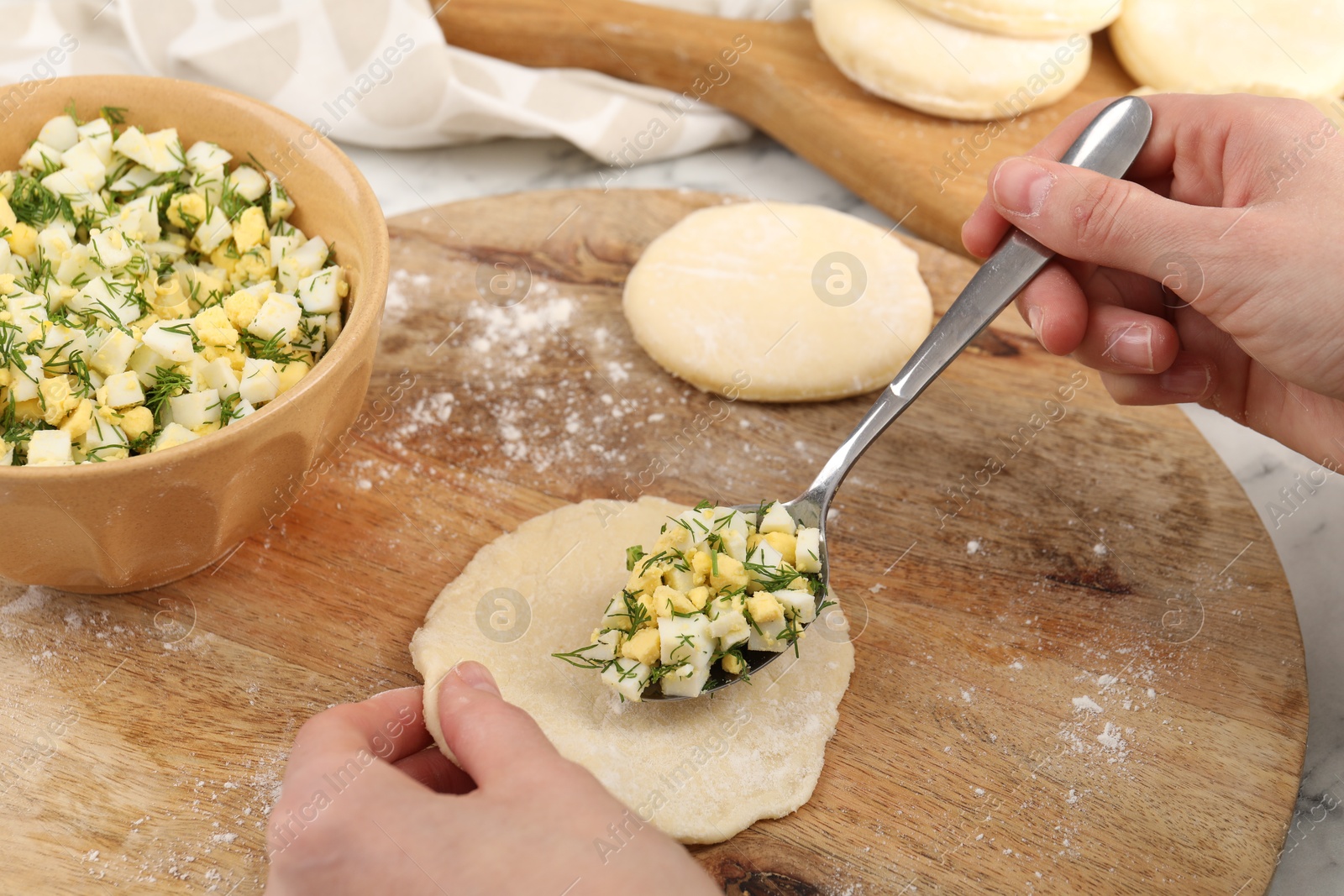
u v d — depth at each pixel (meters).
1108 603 0.44
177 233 0.45
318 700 0.42
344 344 0.40
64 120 0.45
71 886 0.38
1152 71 0.57
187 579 0.44
